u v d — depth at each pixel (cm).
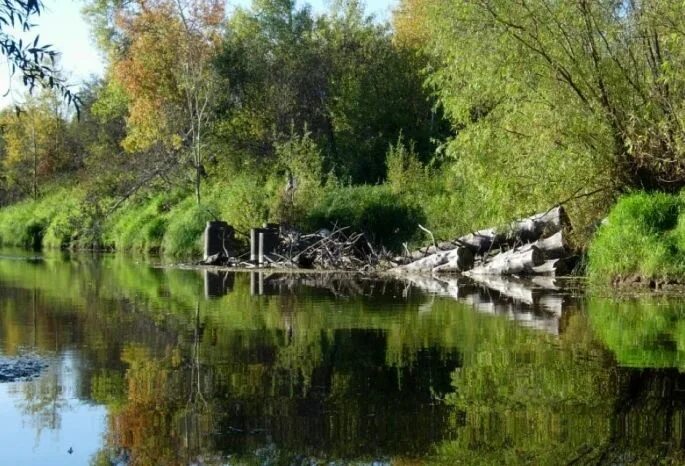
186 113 3419
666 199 1594
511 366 767
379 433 553
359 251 2345
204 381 705
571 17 1586
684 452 511
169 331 995
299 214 2509
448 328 1020
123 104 4084
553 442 532
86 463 491
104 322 1077
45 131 4756
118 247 3331
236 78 3494
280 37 3766
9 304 1296
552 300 1346
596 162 1656
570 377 720
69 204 3872
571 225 1816
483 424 573
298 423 575
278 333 982
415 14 3309
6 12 596
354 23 3688
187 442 530
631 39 1598
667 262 1517
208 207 2889
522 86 1617
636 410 609
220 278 1916
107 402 631
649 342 898
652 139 1602
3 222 4297
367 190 2575
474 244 2020
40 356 817
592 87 1612
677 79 1472
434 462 494
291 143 2822
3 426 564
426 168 2544
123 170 3478
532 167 1661
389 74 3228
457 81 1733
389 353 843
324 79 3528
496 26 1602
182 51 3241
